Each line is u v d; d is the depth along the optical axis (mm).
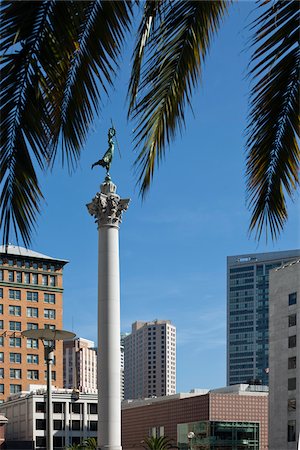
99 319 43875
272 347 135125
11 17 10234
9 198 10844
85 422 153000
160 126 11336
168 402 142875
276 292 135625
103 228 44438
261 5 10836
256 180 12852
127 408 159000
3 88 10750
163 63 11156
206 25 11117
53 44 10523
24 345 188500
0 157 10844
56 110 10953
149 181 11430
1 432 146875
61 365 190375
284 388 129000
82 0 10289
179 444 136375
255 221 12938
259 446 130875
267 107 12156
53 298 197250
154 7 10625
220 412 129875
